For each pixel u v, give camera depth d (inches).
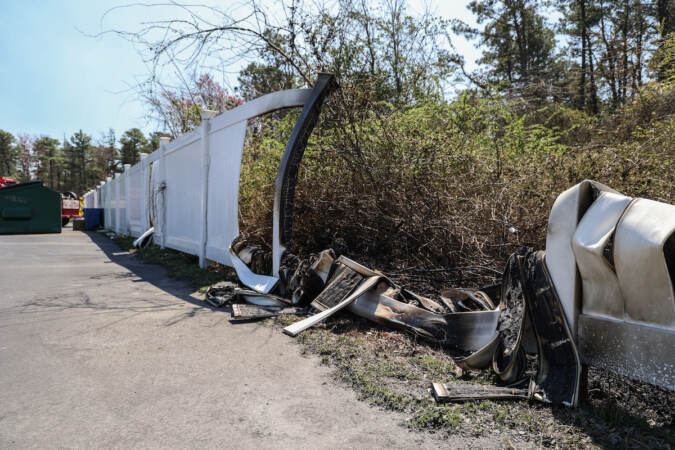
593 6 907.4
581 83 758.5
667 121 242.8
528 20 1156.5
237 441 73.6
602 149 197.0
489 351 101.7
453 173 214.4
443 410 84.1
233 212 231.6
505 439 74.5
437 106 262.4
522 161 211.0
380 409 86.7
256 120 304.3
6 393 92.0
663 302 72.3
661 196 163.2
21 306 175.3
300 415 83.7
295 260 183.0
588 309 86.0
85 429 77.0
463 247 186.2
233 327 145.6
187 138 308.7
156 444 72.2
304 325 139.3
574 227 88.2
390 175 211.3
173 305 179.8
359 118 227.1
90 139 3688.5
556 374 89.4
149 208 449.4
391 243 213.0
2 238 568.1
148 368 107.7
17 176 3863.2
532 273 97.7
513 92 389.1
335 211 239.5
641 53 427.8
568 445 71.9
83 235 669.3
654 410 85.4
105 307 174.6
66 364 109.8
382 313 143.1
